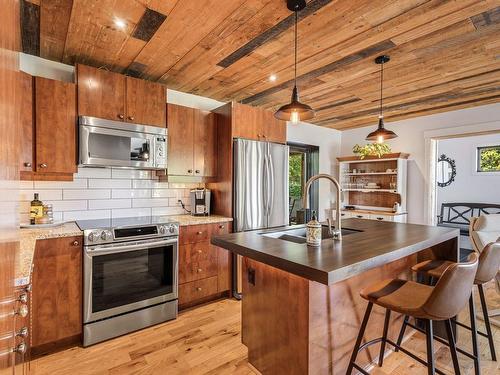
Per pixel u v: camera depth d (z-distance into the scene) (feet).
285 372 5.39
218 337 7.64
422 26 6.46
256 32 6.77
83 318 7.17
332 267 3.94
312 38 7.02
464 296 4.49
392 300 4.94
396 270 7.02
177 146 9.86
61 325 6.89
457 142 19.35
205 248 9.62
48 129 7.41
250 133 10.89
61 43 7.35
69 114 7.73
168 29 6.66
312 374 4.99
